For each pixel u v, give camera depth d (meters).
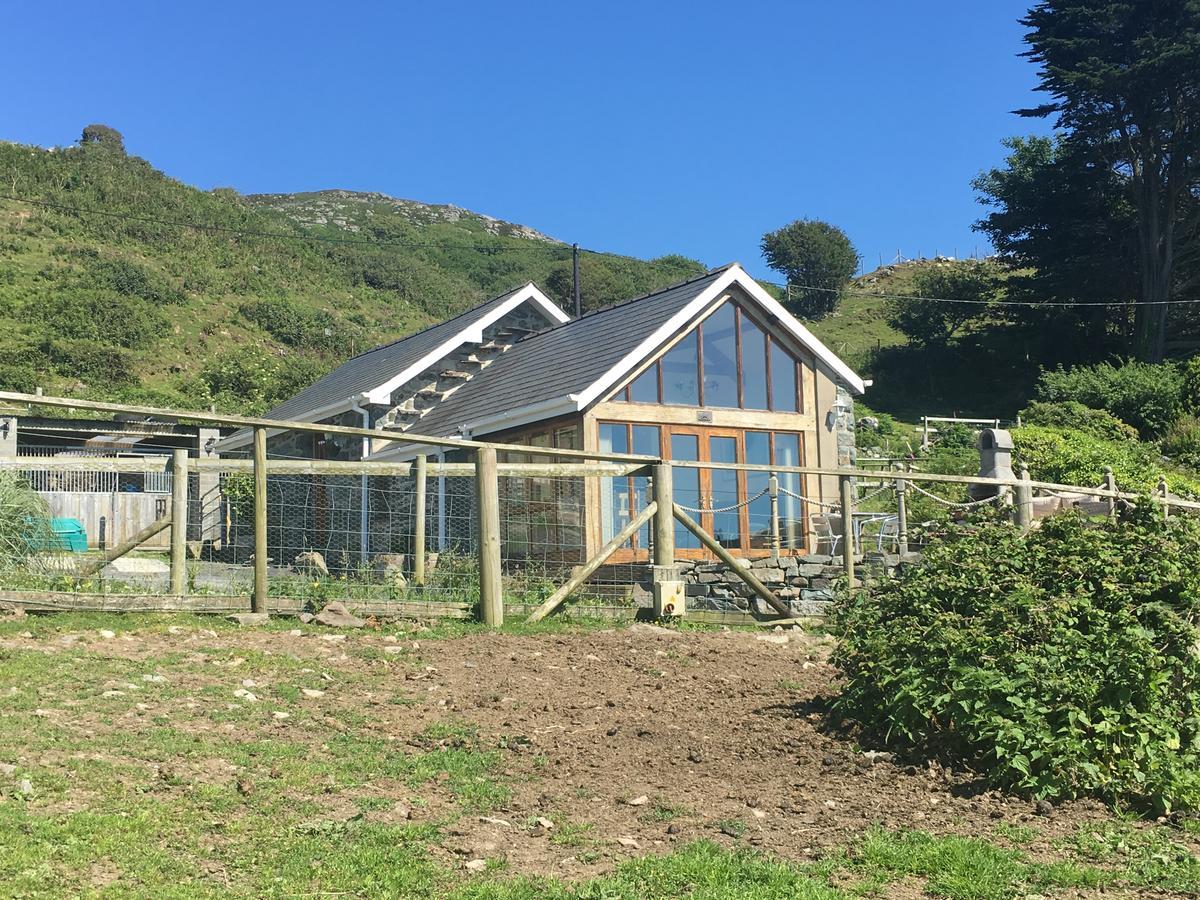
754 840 5.46
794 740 7.17
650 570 11.65
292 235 76.44
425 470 10.61
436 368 23.36
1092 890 4.93
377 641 9.22
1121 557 7.52
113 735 6.23
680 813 5.86
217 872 4.77
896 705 7.04
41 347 45.34
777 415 18.95
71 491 20.94
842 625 8.22
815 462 19.28
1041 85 43.78
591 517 16.73
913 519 17.64
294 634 9.14
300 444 25.89
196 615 9.48
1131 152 43.34
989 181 52.16
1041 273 46.97
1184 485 25.72
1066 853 5.40
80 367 45.19
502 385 20.86
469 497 18.78
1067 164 44.81
